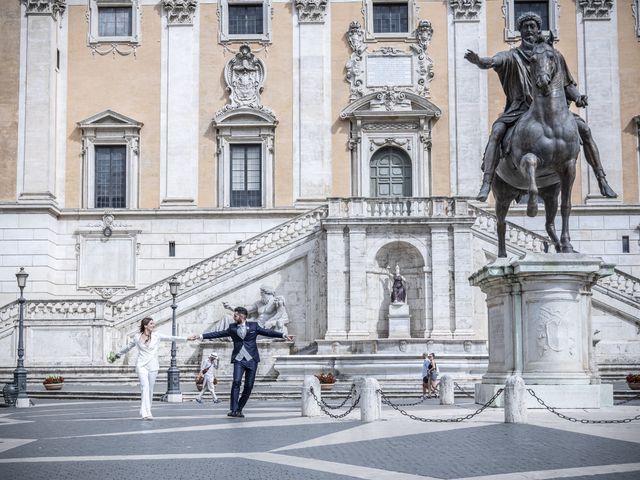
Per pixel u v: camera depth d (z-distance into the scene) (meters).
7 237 43.38
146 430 14.30
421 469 9.23
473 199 42.22
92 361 37.22
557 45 45.38
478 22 45.56
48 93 44.31
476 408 15.75
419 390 29.17
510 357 14.48
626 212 43.88
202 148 45.22
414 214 38.12
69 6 46.00
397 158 45.41
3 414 20.72
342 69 45.62
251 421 15.70
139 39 45.78
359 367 32.78
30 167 43.91
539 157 14.25
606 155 44.50
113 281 44.34
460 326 37.28
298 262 39.19
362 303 37.41
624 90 44.88
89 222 44.56
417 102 45.00
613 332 36.97
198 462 10.09
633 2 45.28
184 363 38.03
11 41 44.66
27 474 9.38
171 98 45.38
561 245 14.82
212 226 44.56
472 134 45.06
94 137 45.16
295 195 44.88
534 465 9.34
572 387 13.90
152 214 44.50
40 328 37.44
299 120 45.25
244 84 45.41
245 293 38.94
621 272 37.50
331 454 10.54
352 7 45.91
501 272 14.41
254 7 46.28
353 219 37.75
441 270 37.69
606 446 10.63
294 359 33.31
